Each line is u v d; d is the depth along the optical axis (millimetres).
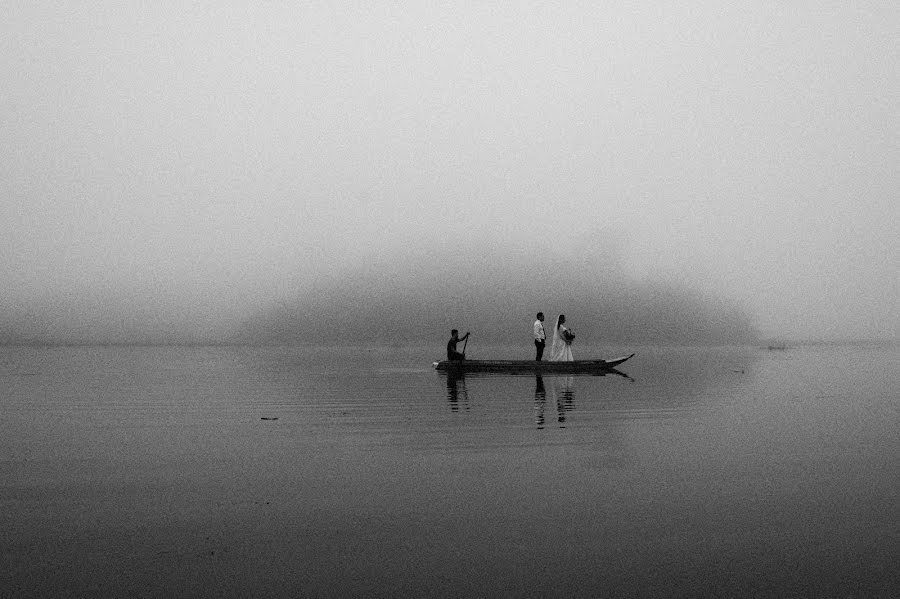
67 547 6277
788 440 11508
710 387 21906
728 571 5691
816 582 5477
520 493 8047
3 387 23234
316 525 6902
